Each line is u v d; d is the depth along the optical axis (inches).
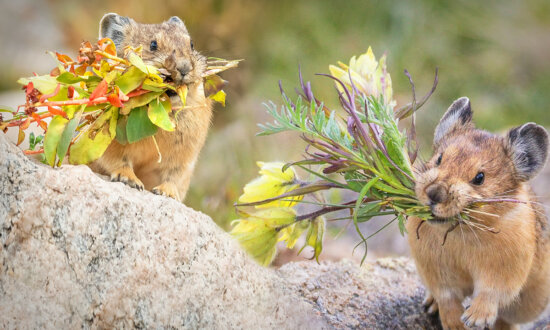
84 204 277.0
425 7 886.4
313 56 805.9
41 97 275.3
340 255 581.3
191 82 328.5
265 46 788.6
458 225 344.8
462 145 358.0
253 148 689.6
